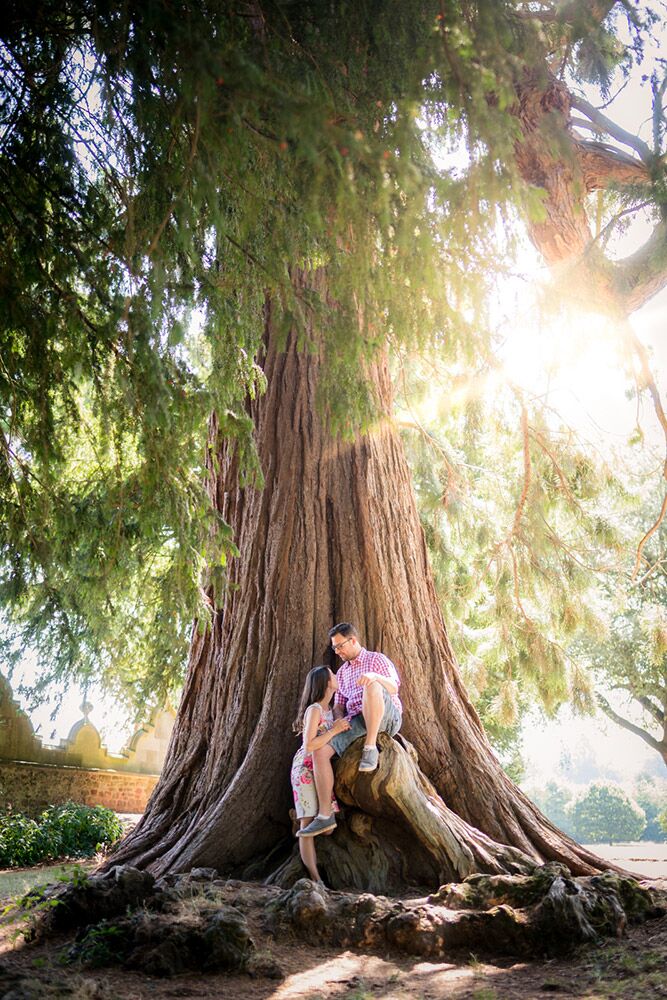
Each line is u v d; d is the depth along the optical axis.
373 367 7.80
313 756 6.08
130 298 4.41
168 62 3.76
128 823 14.13
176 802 7.02
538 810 6.93
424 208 3.93
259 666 7.12
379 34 4.21
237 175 4.27
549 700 10.27
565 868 5.66
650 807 54.34
